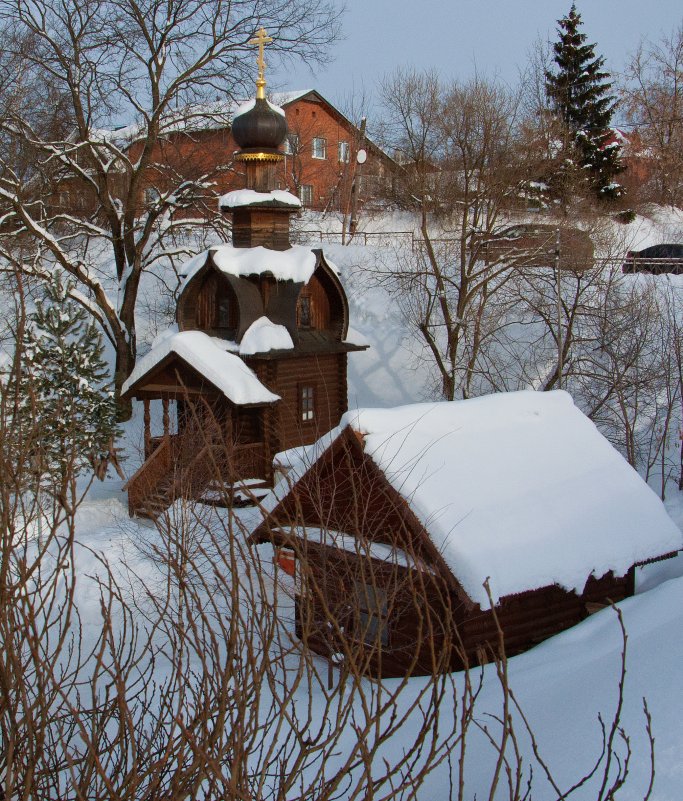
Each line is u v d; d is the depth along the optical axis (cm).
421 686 1042
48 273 2508
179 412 2214
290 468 1403
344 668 398
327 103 5322
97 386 2517
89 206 3284
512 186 2806
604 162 4209
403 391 2955
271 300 2173
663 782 623
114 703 445
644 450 2367
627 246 3206
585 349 2673
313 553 1119
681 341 2381
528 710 829
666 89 4903
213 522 1630
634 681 786
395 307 3197
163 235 2905
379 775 759
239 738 384
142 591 1473
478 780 714
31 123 2852
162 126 2794
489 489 1167
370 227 4369
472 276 2659
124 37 2648
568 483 1266
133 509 2048
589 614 1268
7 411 476
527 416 1356
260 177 2234
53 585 404
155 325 3384
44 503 1394
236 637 396
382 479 1109
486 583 387
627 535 1237
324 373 2302
